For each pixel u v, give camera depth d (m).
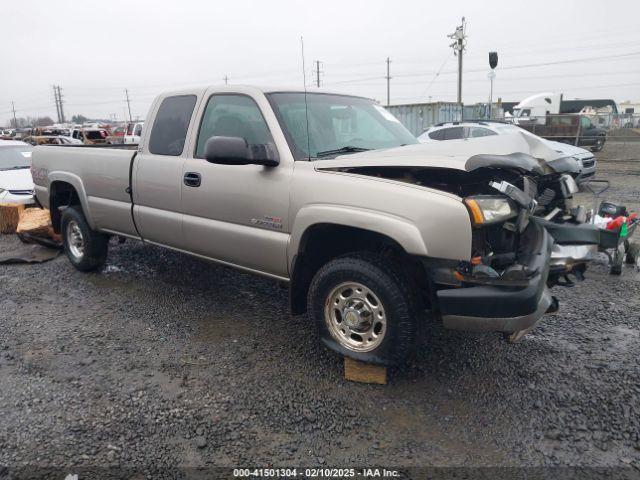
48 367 3.58
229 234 3.91
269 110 3.74
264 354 3.75
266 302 4.81
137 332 4.16
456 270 2.94
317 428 2.88
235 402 3.13
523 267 2.97
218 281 5.43
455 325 2.99
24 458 2.63
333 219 3.23
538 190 3.98
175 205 4.32
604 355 3.67
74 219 5.57
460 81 28.14
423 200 2.94
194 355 3.75
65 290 5.21
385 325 3.19
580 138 19.95
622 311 4.45
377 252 3.48
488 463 2.58
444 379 3.37
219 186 3.92
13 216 7.88
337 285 3.36
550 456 2.63
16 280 5.56
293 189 3.48
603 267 5.68
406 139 4.47
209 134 4.14
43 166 5.89
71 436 2.81
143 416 2.99
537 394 3.18
